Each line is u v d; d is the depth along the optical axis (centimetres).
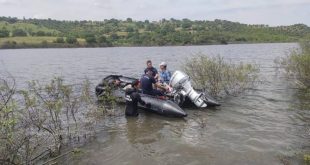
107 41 10150
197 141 763
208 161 648
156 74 1238
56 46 9594
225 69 1319
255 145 721
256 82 1553
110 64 3275
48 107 783
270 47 6931
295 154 661
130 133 841
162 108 1009
